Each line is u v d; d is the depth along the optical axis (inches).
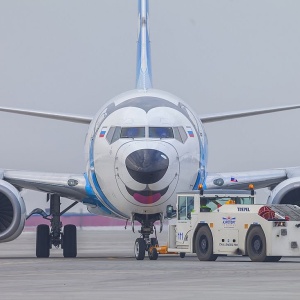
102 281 2714.1
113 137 4128.9
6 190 4320.9
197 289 2449.6
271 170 4608.8
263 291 2395.4
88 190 4404.5
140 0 5246.1
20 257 4712.1
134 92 4451.3
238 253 3863.2
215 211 3922.2
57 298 2234.3
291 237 3786.9
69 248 4677.7
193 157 4173.2
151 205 4023.1
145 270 3189.0
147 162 3927.2
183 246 4082.2
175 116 4205.2
